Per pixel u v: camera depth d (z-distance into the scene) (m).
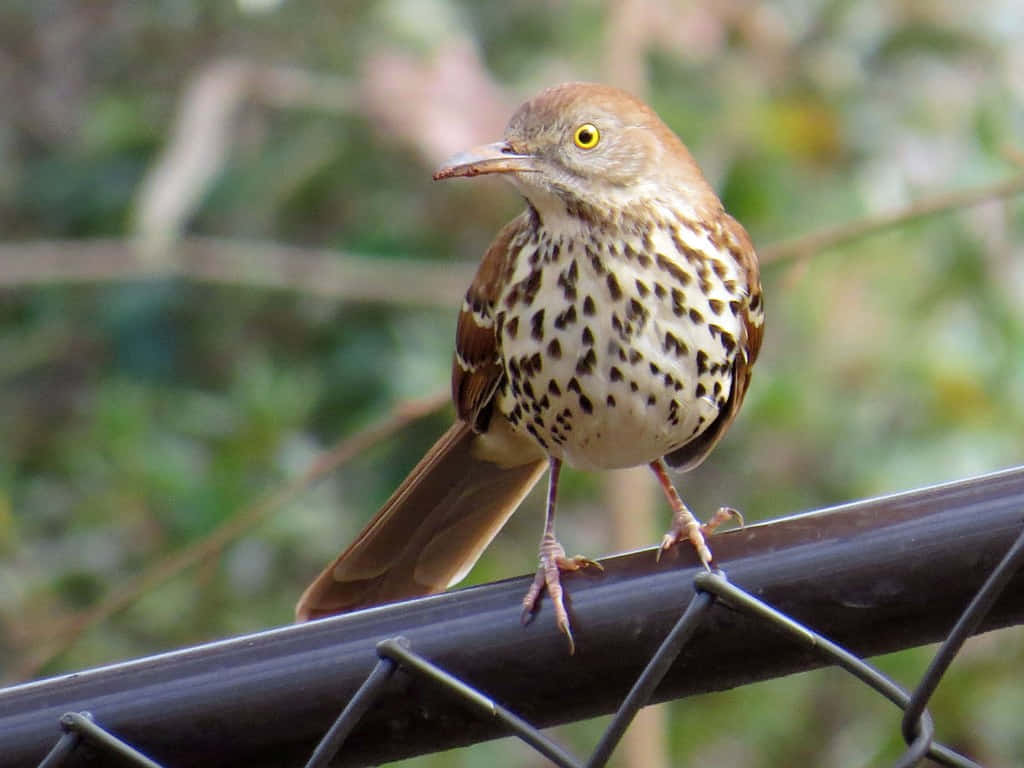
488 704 4.05
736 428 11.95
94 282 12.94
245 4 11.83
